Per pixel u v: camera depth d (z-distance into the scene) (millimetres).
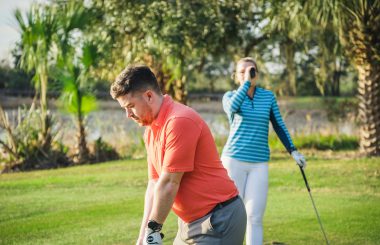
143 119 2828
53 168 11797
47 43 12039
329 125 16031
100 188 8375
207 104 31656
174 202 2918
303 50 15320
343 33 11836
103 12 13281
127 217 6469
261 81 19453
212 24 12812
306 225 5953
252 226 4609
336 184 8195
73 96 12328
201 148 2820
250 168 4691
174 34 12398
